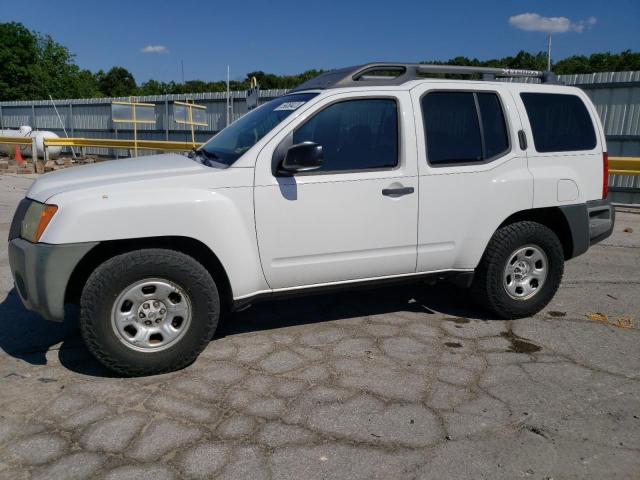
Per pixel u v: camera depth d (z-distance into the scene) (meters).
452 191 4.09
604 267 6.26
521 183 4.29
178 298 3.47
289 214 3.66
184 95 20.88
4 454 2.68
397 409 3.10
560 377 3.50
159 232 3.34
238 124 4.39
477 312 4.71
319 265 3.82
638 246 7.34
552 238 4.43
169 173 3.52
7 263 6.17
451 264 4.25
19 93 51.62
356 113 3.87
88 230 3.21
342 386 3.37
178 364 3.51
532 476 2.53
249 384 3.39
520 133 4.33
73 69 59.84
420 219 4.03
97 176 3.56
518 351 3.90
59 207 3.23
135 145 15.28
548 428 2.92
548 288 4.54
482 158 4.21
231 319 4.52
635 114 12.06
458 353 3.86
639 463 2.63
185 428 2.90
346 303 4.92
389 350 3.90
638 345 4.03
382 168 3.90
